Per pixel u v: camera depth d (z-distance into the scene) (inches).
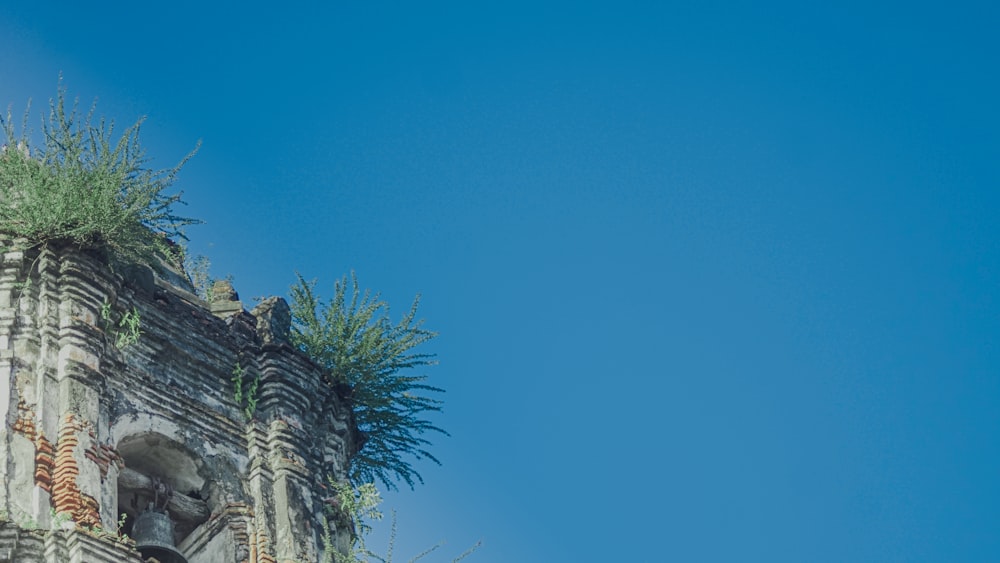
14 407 1233.4
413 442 1489.9
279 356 1407.5
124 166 1360.7
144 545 1253.1
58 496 1198.9
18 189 1336.1
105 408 1274.6
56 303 1300.4
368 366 1476.4
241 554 1293.1
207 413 1349.7
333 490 1380.4
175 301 1398.9
